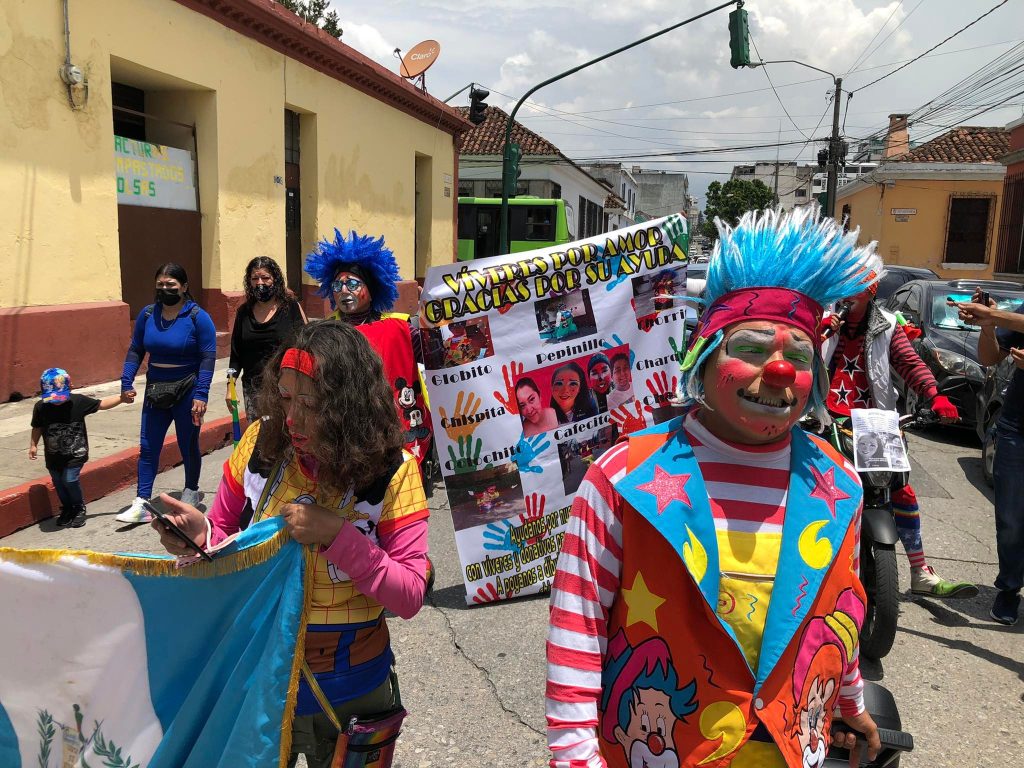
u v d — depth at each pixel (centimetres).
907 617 434
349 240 446
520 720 322
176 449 695
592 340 445
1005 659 388
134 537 522
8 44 816
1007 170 2334
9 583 189
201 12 1105
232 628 183
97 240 939
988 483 678
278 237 1335
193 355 557
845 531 153
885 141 3878
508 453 435
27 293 853
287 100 1346
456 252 2303
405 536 189
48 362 866
